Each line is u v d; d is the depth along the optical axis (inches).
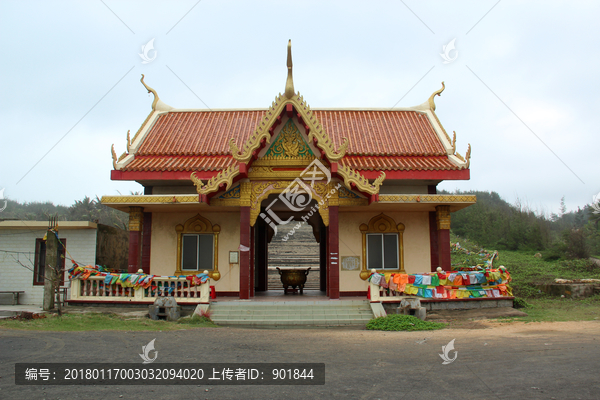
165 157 743.7
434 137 799.7
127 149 743.1
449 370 295.4
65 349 355.9
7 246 742.5
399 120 861.2
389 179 695.1
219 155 751.1
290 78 610.5
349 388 257.4
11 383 263.6
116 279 597.0
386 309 594.2
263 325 542.0
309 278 1171.3
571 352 343.9
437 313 581.0
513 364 308.0
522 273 1041.5
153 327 489.1
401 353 353.1
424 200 630.5
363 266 703.1
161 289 597.9
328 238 645.3
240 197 643.5
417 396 241.9
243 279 629.3
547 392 245.8
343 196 641.6
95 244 748.0
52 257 583.2
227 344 391.2
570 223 2630.4
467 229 1843.0
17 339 394.9
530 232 1535.4
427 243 709.9
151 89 882.1
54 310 572.7
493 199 3316.9
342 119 864.9
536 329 470.3
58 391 250.8
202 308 569.9
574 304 728.3
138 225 652.7
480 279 603.2
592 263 1111.6
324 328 522.6
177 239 709.9
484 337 423.2
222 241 709.3
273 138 645.9
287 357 338.3
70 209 2050.9
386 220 714.2
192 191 722.2
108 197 630.5
